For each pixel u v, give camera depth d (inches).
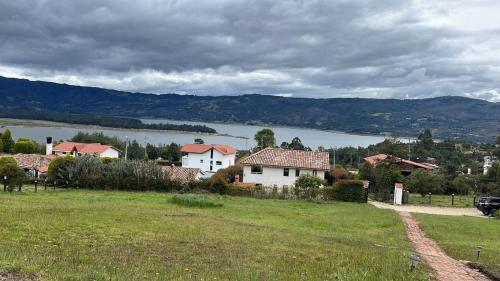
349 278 470.9
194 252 575.2
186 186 1983.3
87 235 644.1
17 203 1071.0
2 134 4074.8
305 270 510.0
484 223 1357.0
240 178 2630.4
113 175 1963.6
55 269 398.3
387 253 670.5
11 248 491.2
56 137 7012.8
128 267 451.2
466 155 4761.3
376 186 2374.5
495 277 541.6
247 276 448.1
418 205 2048.5
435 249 808.9
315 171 2474.2
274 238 752.3
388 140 4050.2
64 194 1636.3
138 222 818.8
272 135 5108.3
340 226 1095.0
